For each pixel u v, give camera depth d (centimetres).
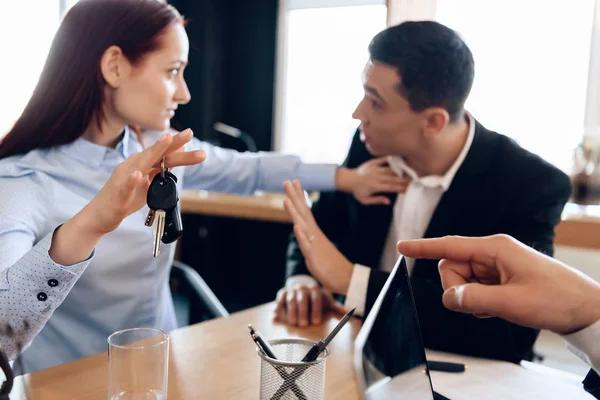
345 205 122
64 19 86
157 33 84
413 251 54
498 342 79
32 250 61
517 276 49
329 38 212
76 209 87
